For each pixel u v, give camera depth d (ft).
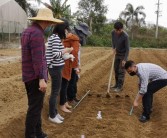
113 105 13.52
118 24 15.24
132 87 18.04
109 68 26.76
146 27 101.40
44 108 12.07
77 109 12.93
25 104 12.35
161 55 43.73
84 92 16.38
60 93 11.94
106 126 10.59
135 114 12.67
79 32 13.08
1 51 40.32
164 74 11.58
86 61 30.81
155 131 10.91
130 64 11.09
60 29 10.18
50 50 10.08
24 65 8.18
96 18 88.99
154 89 11.65
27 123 8.41
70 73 11.67
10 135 9.48
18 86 15.35
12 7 52.65
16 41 53.52
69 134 9.93
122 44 15.66
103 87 17.71
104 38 80.74
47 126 10.66
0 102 12.59
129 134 10.08
